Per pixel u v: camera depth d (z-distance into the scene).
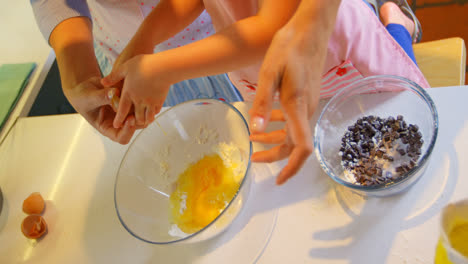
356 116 0.94
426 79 1.16
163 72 0.87
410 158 0.86
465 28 1.51
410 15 1.41
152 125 1.02
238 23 0.86
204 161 1.00
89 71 0.99
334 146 0.92
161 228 0.96
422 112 0.89
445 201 0.84
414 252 0.82
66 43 1.01
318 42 0.76
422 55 1.19
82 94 0.95
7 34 1.65
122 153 1.09
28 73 1.53
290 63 0.74
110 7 1.16
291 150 0.78
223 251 0.91
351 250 0.85
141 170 1.00
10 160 1.16
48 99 1.50
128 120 0.94
